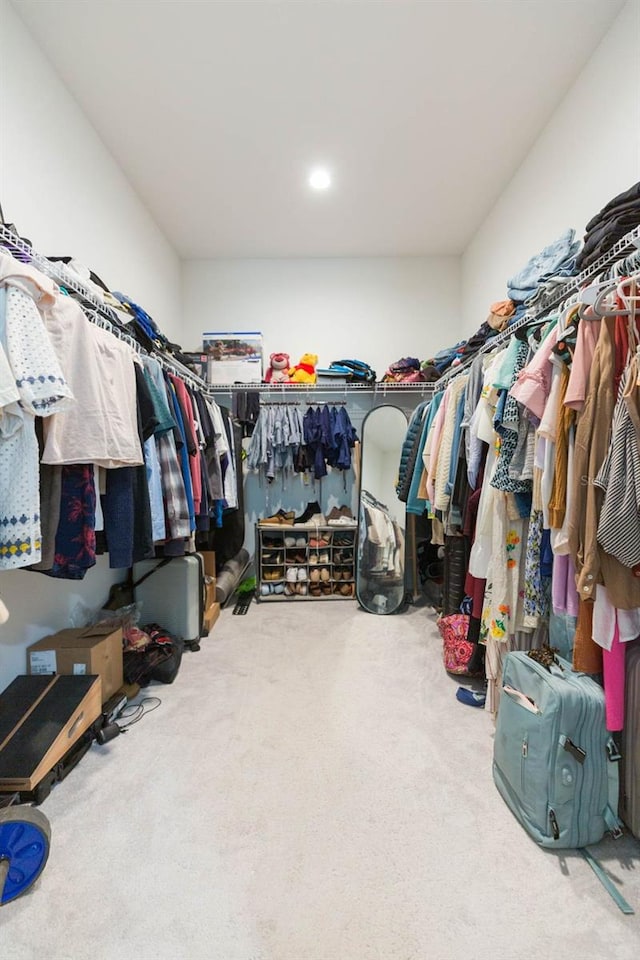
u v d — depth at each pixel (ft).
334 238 10.30
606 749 3.57
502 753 4.10
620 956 2.76
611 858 3.47
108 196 7.32
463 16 5.14
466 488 6.31
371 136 7.06
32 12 5.03
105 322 5.18
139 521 4.85
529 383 4.04
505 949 2.80
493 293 9.04
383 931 2.91
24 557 3.18
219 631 8.37
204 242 10.43
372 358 11.34
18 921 2.97
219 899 3.13
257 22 5.19
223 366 10.58
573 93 6.05
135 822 3.81
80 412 3.82
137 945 2.83
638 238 3.44
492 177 8.09
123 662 6.17
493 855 3.49
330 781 4.32
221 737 5.04
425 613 9.38
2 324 3.07
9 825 3.10
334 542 10.52
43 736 4.10
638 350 3.17
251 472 11.17
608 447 3.39
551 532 4.09
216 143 7.19
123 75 5.90
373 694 6.00
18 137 5.09
